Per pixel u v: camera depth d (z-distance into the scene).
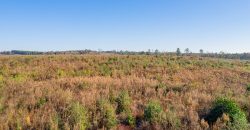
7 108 10.08
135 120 10.05
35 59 30.48
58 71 22.77
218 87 17.05
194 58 43.72
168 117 9.56
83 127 8.66
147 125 9.34
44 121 8.87
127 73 24.30
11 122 8.80
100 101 10.83
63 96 11.61
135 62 31.48
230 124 9.00
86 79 17.02
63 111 9.80
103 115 9.69
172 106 11.35
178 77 22.52
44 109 10.21
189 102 12.20
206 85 17.91
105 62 30.25
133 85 15.83
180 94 14.17
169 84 17.23
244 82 22.95
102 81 16.61
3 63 26.91
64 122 8.84
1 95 12.01
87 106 10.41
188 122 9.62
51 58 31.80
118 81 16.78
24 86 14.11
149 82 17.00
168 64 32.50
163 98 13.09
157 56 40.94
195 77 23.17
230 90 16.36
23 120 8.98
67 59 31.47
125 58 34.78
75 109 9.35
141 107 11.45
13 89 13.42
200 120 9.86
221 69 32.69
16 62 27.94
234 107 9.99
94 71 24.33
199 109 11.24
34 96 11.75
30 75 21.05
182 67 31.20
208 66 34.75
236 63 45.91
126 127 9.52
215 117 9.88
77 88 14.62
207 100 12.70
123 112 10.38
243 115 9.87
